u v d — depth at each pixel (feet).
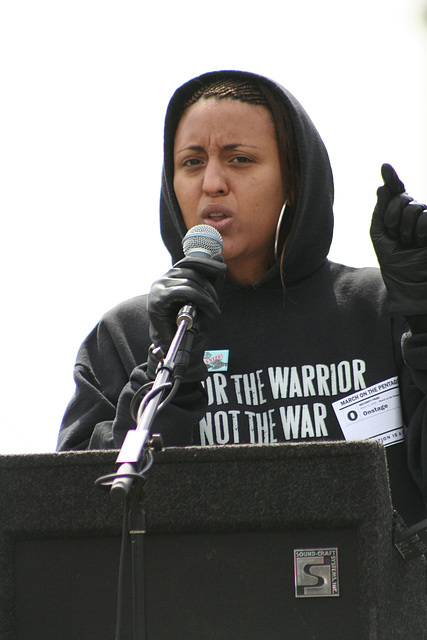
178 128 28.45
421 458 23.40
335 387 25.93
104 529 16.60
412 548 16.44
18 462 16.84
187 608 16.22
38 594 16.78
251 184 27.09
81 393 27.94
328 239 28.22
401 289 22.91
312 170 27.50
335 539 16.06
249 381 26.50
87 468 16.69
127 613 16.39
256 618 16.06
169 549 16.43
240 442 25.71
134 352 27.99
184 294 19.10
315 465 16.06
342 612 15.87
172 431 22.34
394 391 25.48
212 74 28.12
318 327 26.99
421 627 17.67
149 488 16.37
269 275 27.66
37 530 16.72
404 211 22.79
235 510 16.15
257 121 27.37
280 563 16.15
